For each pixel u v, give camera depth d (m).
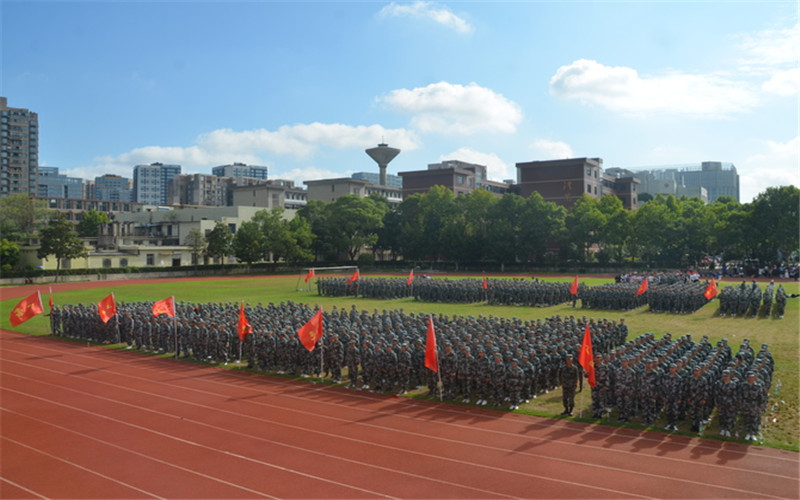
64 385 24.95
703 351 22.56
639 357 20.22
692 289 46.59
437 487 14.31
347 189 154.75
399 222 117.44
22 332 39.72
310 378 26.05
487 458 16.20
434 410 21.03
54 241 81.62
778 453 16.47
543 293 49.97
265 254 111.62
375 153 170.50
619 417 19.41
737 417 19.56
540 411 20.69
